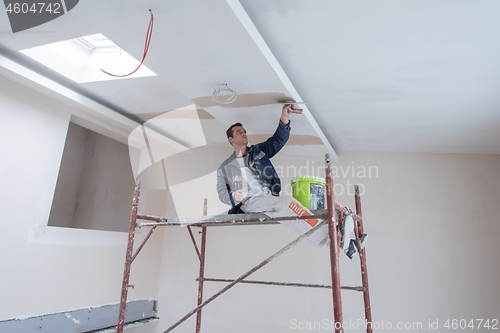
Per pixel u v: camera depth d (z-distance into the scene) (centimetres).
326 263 353
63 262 292
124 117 339
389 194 357
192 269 395
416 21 162
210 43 185
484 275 313
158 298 399
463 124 273
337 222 195
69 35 210
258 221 195
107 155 464
